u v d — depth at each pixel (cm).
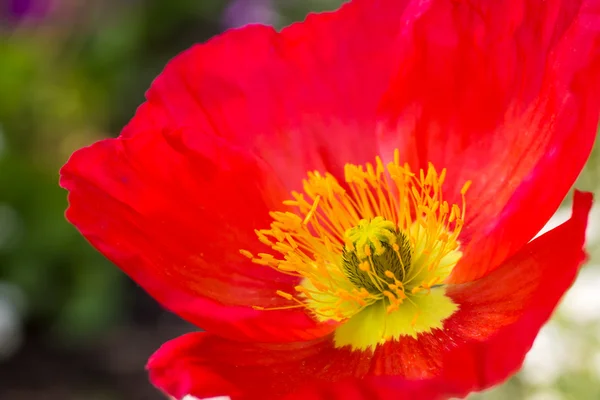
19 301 47
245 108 27
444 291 26
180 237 26
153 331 50
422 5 26
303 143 27
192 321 24
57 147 53
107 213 25
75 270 48
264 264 26
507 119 26
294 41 27
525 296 24
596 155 31
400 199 26
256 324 24
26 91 53
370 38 27
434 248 26
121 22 61
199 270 26
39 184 48
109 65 59
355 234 26
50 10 57
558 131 24
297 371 25
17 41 57
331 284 26
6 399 45
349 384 22
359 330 26
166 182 26
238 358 25
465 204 26
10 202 48
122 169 25
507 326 23
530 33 25
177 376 24
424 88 26
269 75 27
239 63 27
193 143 26
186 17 65
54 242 47
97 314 47
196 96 27
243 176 26
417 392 22
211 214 26
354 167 27
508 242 24
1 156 49
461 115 26
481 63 26
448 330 25
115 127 60
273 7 54
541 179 23
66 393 45
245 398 23
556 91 24
